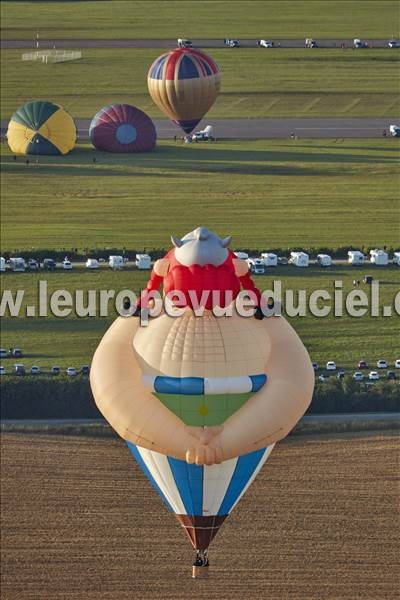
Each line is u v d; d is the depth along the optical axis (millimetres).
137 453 128625
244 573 150125
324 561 151750
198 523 130125
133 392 123188
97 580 150250
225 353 122000
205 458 121500
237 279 123500
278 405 122312
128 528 157375
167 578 150250
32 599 147000
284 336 124938
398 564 151500
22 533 156250
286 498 160500
